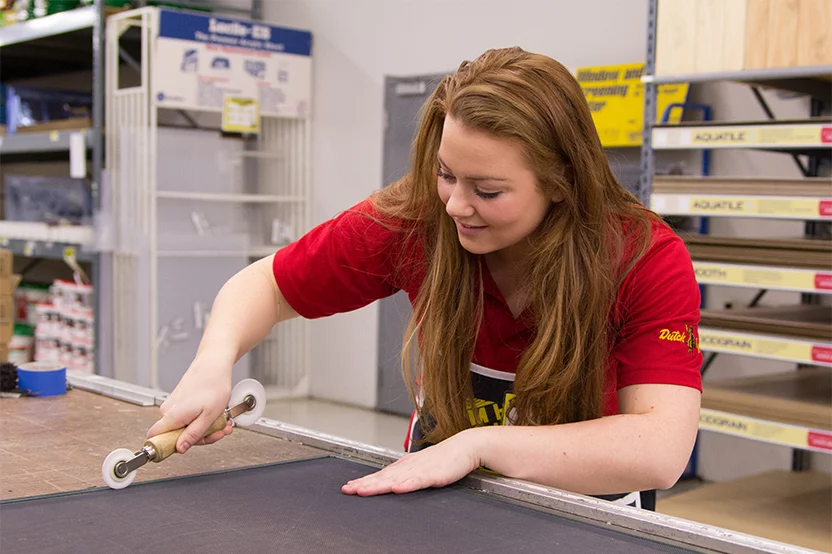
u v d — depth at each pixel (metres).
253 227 5.05
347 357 5.12
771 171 3.54
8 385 1.78
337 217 1.41
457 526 1.01
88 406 1.68
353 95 5.07
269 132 5.12
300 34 5.09
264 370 5.37
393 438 4.34
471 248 1.19
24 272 6.27
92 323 4.63
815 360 2.46
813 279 2.45
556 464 1.14
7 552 0.90
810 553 0.92
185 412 1.17
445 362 1.32
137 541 0.94
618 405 1.28
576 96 1.16
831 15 2.44
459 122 1.09
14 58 5.94
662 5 2.78
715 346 2.66
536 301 1.25
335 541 0.95
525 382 1.25
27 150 4.99
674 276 1.21
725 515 2.57
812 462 3.37
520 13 4.33
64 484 1.16
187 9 5.12
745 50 2.61
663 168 3.71
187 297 4.62
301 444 1.39
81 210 4.98
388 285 1.44
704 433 3.71
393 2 4.85
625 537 1.00
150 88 4.50
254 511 1.05
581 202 1.20
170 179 4.54
